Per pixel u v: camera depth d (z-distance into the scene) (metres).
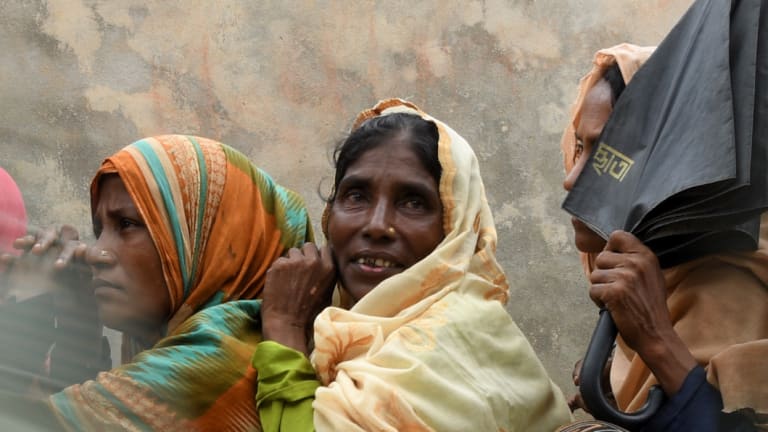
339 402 2.33
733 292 2.42
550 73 5.69
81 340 1.76
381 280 2.59
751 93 2.34
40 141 5.48
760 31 2.41
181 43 5.77
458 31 5.73
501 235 5.57
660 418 2.29
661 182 2.37
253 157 5.67
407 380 2.33
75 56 5.70
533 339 5.47
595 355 2.31
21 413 1.58
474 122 5.67
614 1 5.69
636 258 2.34
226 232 2.78
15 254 2.27
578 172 2.86
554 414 2.54
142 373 2.41
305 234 2.94
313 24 5.75
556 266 5.53
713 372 2.32
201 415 2.45
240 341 2.59
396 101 2.91
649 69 2.56
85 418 2.26
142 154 2.74
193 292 2.72
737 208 2.32
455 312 2.50
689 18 2.55
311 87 5.71
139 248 2.67
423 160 2.65
